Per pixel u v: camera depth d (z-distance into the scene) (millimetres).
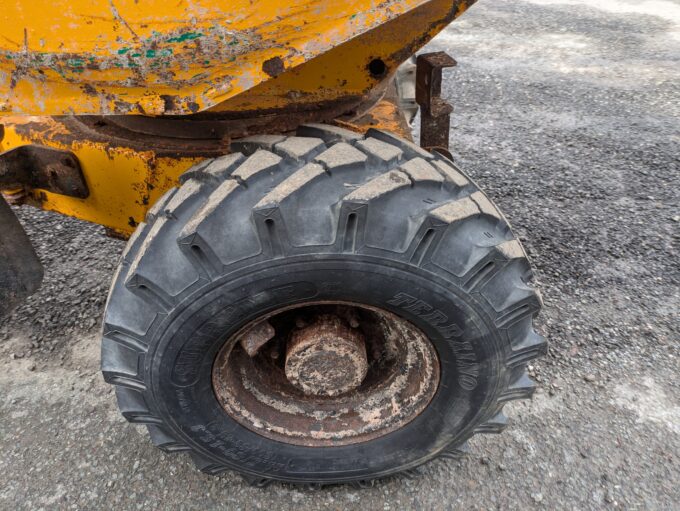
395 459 1951
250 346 1712
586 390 2459
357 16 1302
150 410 1704
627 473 2143
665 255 3199
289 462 1923
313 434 1905
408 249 1449
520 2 7508
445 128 2461
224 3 1262
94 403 2438
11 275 2055
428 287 1501
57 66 1359
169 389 1641
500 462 2180
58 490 2109
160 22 1280
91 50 1326
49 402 2443
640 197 3693
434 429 1858
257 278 1460
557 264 3133
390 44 1806
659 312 2840
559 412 2367
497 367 1669
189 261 1455
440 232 1448
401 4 1303
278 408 1920
